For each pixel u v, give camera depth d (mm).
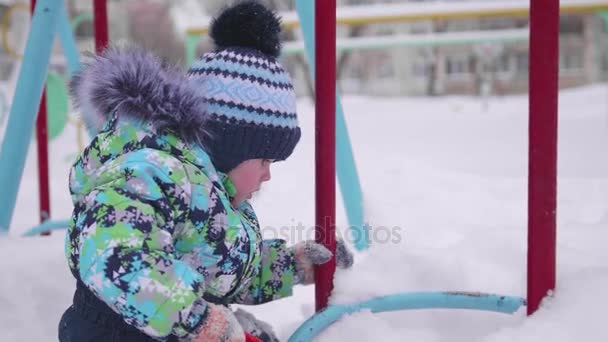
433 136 6172
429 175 3289
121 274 890
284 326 1455
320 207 1200
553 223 1031
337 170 1798
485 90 9781
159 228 952
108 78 1035
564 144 4980
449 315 1220
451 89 17031
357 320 1128
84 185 1041
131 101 1016
